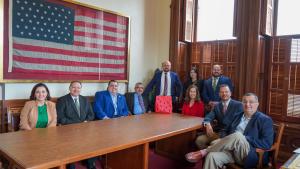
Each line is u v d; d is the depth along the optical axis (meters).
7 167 1.90
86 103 3.14
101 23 3.85
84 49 3.64
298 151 1.85
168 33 4.72
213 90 3.82
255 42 3.58
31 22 3.06
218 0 4.26
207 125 2.75
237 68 3.83
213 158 2.20
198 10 4.55
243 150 2.15
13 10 2.91
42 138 1.99
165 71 4.11
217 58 4.25
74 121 2.92
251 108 2.40
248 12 3.66
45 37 3.20
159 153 3.52
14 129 2.83
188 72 4.65
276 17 3.69
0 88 2.88
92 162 2.87
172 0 4.57
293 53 3.49
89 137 2.07
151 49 4.79
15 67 2.96
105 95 3.48
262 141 2.23
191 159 2.38
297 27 3.50
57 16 3.30
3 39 2.85
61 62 3.38
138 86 3.96
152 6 4.74
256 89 3.63
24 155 1.57
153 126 2.61
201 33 4.51
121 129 2.41
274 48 3.68
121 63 4.21
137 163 2.31
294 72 3.48
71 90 2.99
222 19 4.22
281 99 3.61
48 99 2.78
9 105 2.89
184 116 3.28
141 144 2.18
